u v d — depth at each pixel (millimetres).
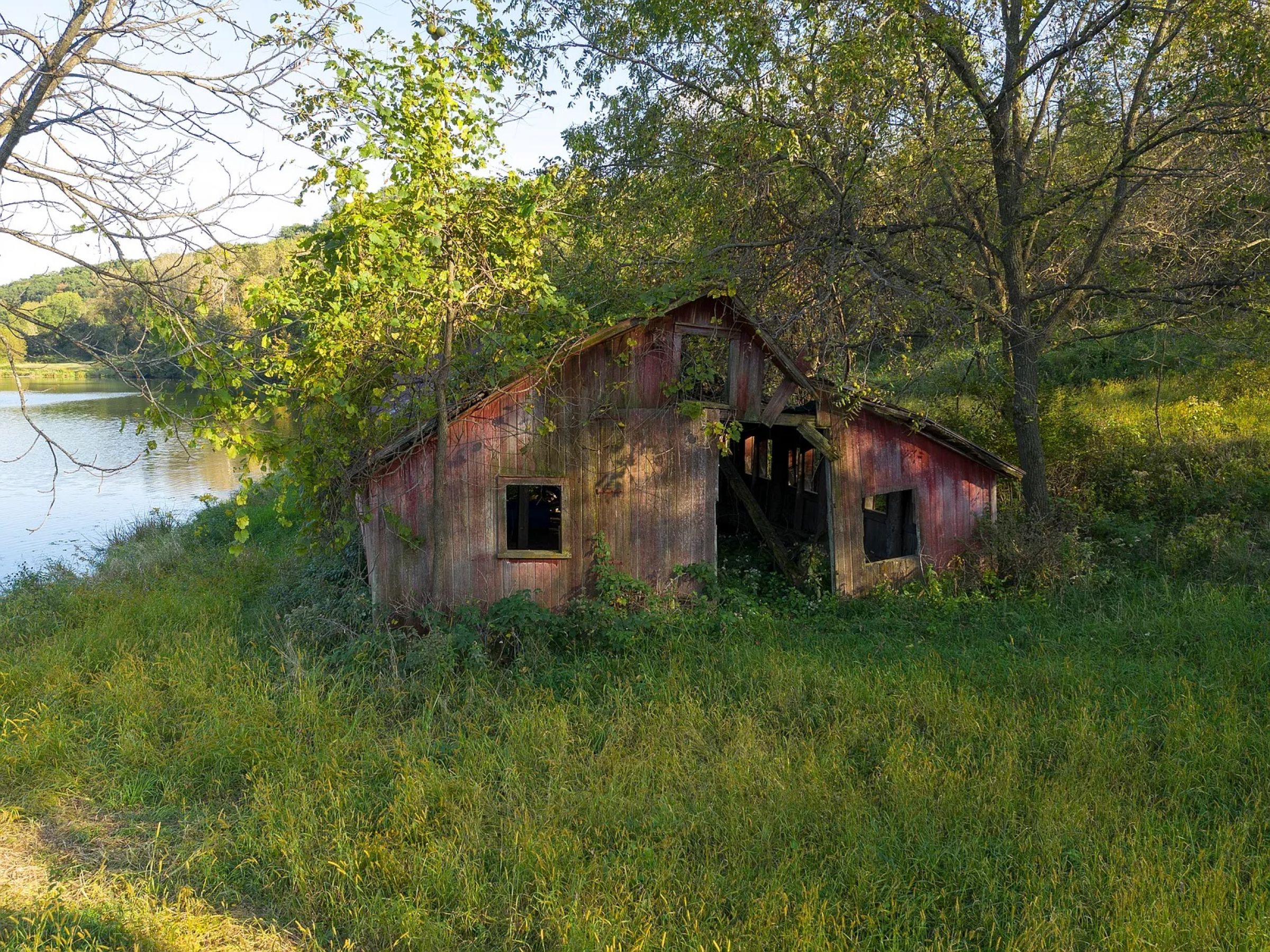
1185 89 11883
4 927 5371
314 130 8086
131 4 5922
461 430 11016
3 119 5609
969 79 12789
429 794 6844
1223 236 13266
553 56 13656
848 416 12297
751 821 6305
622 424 11539
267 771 7324
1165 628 9906
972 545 13266
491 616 10336
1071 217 13500
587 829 6355
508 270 9719
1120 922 5141
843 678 8867
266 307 8617
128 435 42406
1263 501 13797
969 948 5141
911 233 13680
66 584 14008
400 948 5270
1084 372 21641
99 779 7492
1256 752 6988
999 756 7227
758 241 13211
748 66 11922
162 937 5277
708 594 11938
